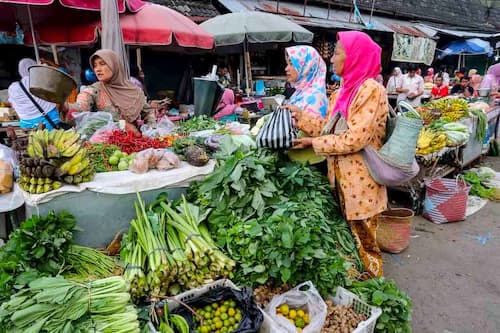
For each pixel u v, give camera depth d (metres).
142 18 5.03
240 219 2.30
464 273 3.19
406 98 8.83
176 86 8.07
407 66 12.76
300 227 2.06
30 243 1.90
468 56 14.89
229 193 2.34
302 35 7.09
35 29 5.61
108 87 3.24
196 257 2.05
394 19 12.72
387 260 3.40
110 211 2.36
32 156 2.16
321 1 10.38
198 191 2.51
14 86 3.70
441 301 2.79
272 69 9.45
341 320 2.02
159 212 2.33
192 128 3.88
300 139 2.60
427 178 4.50
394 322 2.11
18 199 2.20
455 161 5.18
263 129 2.70
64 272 2.02
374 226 2.68
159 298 1.91
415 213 4.49
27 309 1.49
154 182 2.44
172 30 5.02
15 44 6.32
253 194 2.35
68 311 1.55
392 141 2.39
